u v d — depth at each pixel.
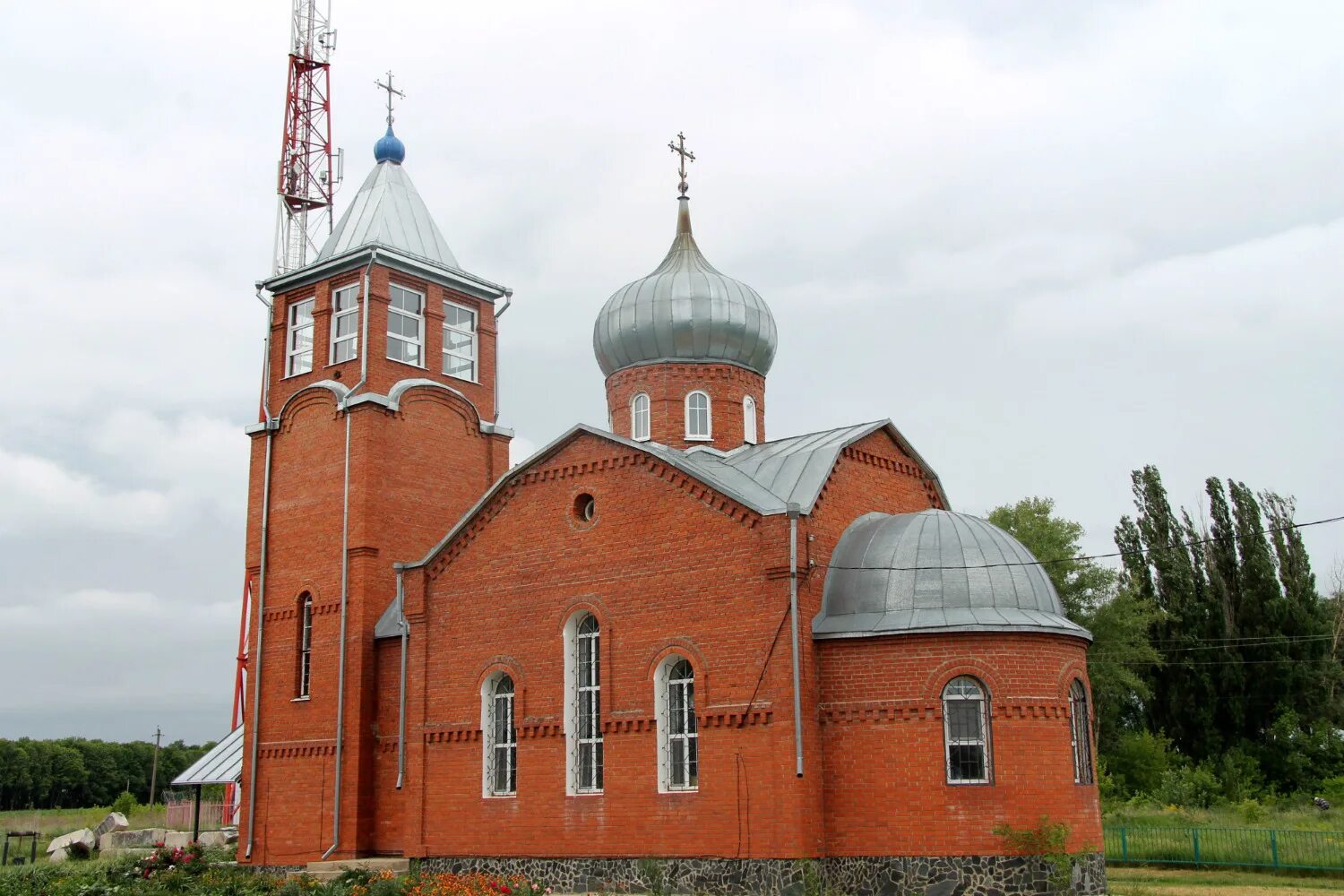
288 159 52.22
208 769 42.06
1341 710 64.25
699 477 29.11
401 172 42.28
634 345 36.66
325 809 35.81
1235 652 63.88
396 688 35.88
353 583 36.62
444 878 26.58
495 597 32.81
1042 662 26.92
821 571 28.66
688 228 38.06
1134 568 66.69
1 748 112.12
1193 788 55.50
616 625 30.16
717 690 28.00
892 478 32.78
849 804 26.72
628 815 29.02
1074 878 26.30
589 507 31.70
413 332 40.19
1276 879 33.53
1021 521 59.25
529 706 31.50
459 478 39.97
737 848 27.00
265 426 40.31
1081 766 27.72
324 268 39.62
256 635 38.94
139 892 30.06
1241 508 65.75
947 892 25.72
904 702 26.64
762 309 37.25
